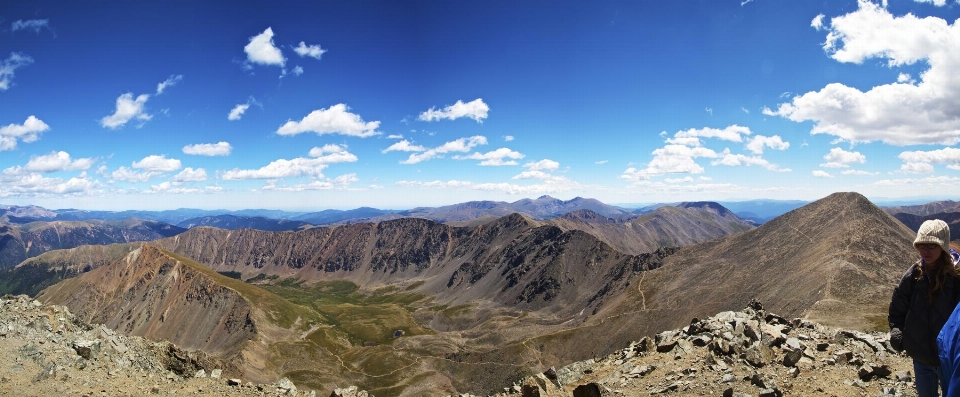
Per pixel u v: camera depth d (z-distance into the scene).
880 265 140.25
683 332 27.50
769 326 24.61
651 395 19.98
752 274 188.38
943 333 8.93
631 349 27.55
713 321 27.33
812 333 24.75
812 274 144.12
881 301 110.06
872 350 21.52
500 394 22.72
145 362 30.02
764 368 20.56
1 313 27.73
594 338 186.00
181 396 22.02
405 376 180.75
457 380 178.12
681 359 23.41
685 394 19.38
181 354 34.56
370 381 177.88
